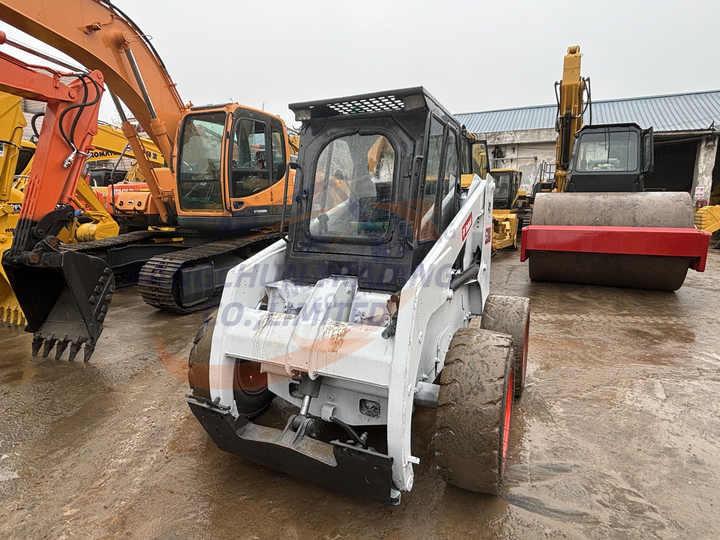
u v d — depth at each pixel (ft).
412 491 7.71
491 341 7.23
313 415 7.72
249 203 20.20
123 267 22.75
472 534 6.78
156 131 19.43
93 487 7.86
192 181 20.04
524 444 9.13
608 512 7.24
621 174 24.57
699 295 21.72
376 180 8.40
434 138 8.64
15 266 12.48
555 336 15.93
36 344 13.30
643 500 7.52
